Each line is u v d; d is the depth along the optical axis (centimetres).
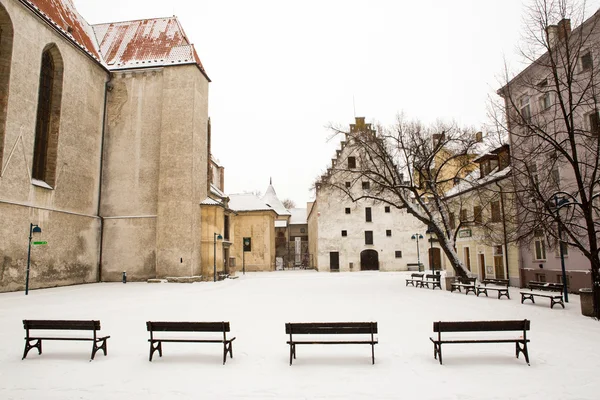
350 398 580
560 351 829
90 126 3141
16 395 603
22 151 2333
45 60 2683
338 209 4947
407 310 1419
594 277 1252
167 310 1484
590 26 1748
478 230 2758
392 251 4878
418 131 2612
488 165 2586
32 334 1034
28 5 2358
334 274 4325
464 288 2230
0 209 2166
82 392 614
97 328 799
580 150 1792
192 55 3403
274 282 3170
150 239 3234
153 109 3372
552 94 1944
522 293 1614
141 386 639
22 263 2327
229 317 1296
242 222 5669
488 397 580
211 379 671
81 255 2973
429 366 730
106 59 3491
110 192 3309
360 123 4922
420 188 2644
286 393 603
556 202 1495
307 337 979
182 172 3219
